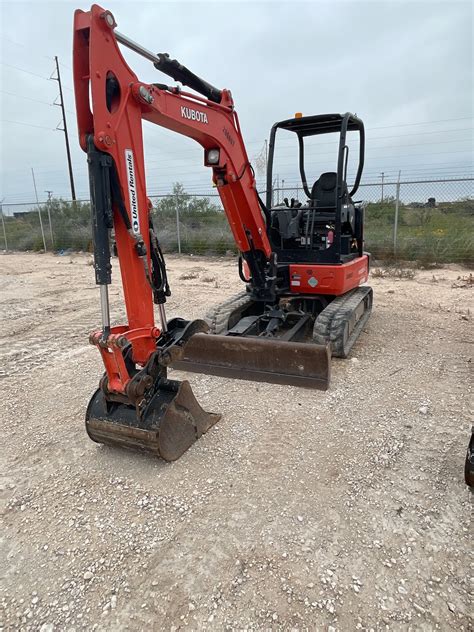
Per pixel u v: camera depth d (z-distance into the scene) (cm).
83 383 491
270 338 482
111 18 275
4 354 595
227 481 311
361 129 595
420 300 823
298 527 267
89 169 280
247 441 359
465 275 1072
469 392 434
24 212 2233
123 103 292
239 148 471
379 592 224
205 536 262
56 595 230
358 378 471
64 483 317
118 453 351
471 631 204
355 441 354
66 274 1296
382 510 279
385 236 1309
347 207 579
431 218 1530
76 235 1903
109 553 254
